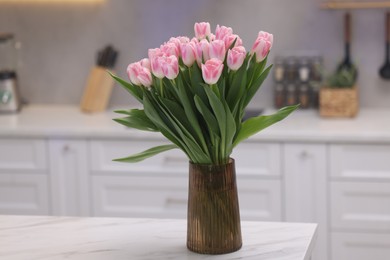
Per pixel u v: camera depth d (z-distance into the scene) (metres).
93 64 4.63
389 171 3.75
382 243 3.80
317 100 4.37
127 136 3.95
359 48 4.34
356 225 3.81
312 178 3.81
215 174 2.09
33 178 4.10
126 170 3.99
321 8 4.34
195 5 4.46
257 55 2.06
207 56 1.98
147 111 2.04
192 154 2.11
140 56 4.56
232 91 2.04
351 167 3.78
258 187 3.87
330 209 3.82
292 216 3.86
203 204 2.10
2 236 2.32
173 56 1.96
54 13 4.62
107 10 4.55
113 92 4.60
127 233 2.32
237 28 4.43
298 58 4.34
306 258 2.13
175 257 2.11
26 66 4.69
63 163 4.06
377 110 4.35
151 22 4.52
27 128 4.05
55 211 4.10
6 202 4.14
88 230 2.36
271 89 4.48
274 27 4.41
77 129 4.00
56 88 4.69
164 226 2.38
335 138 3.74
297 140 3.79
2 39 4.49
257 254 2.11
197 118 2.06
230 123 2.01
